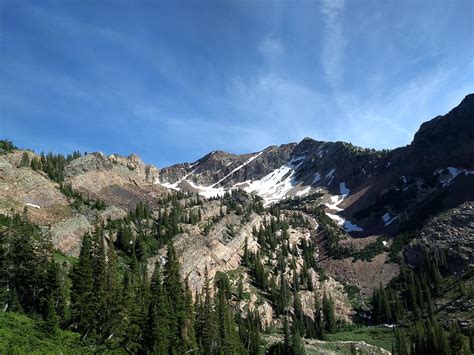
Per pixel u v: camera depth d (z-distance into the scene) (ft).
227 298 495.00
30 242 306.55
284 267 619.26
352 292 611.47
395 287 587.27
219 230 631.56
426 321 472.44
